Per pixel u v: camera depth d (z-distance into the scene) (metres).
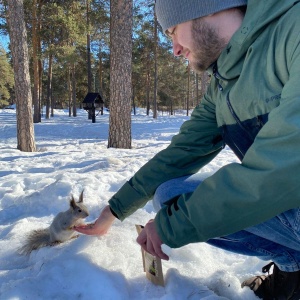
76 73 39.16
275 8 1.25
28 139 10.24
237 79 1.41
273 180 1.07
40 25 23.16
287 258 1.48
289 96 1.09
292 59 1.14
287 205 1.09
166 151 1.92
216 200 1.19
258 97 1.29
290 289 1.53
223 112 1.50
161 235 1.37
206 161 1.96
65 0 20.80
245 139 1.44
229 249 1.59
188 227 1.29
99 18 24.02
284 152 1.06
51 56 28.27
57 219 2.23
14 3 9.77
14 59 10.12
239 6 1.34
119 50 9.73
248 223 1.17
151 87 44.50
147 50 33.78
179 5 1.36
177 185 1.76
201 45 1.40
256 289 1.70
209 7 1.32
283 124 1.06
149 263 1.77
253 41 1.30
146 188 1.91
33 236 2.32
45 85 42.75
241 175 1.14
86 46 31.31
